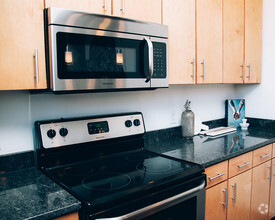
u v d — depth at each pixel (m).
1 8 1.02
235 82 2.23
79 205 0.94
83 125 1.47
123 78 1.37
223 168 1.62
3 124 1.32
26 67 1.10
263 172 2.05
